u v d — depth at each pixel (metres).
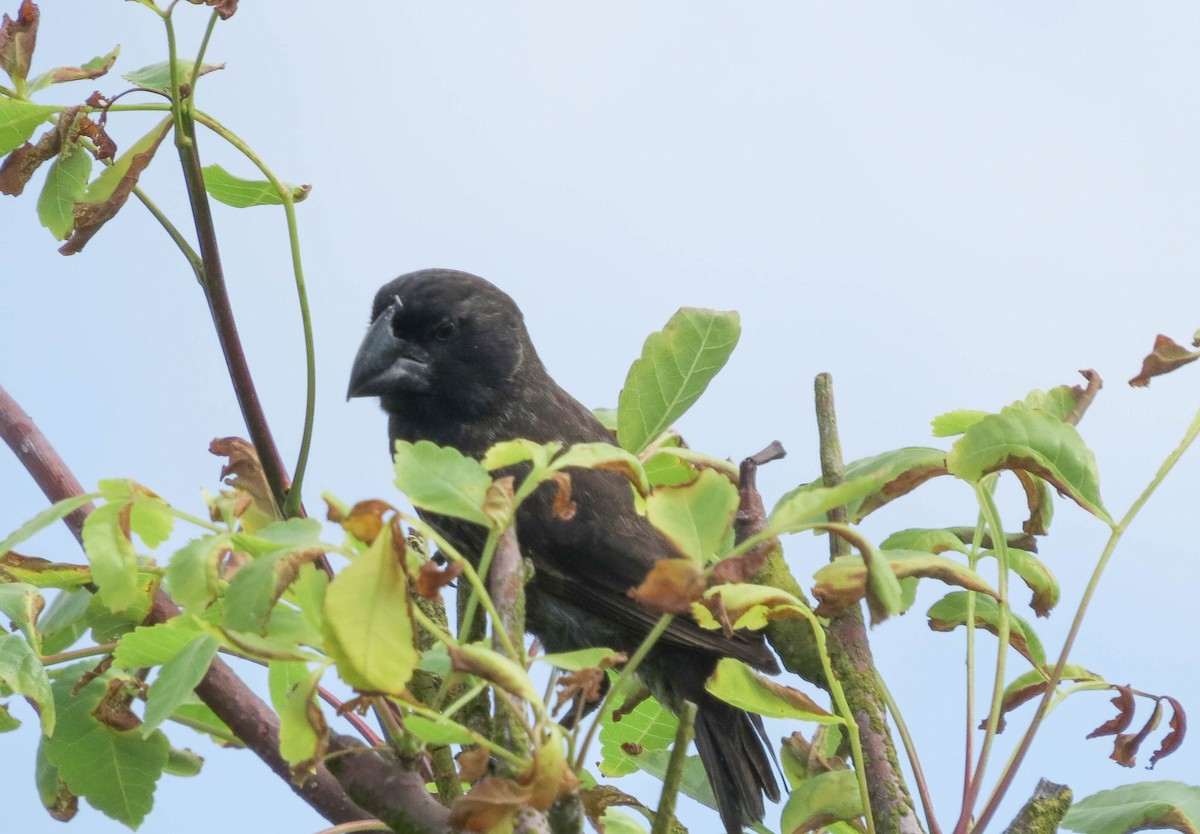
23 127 4.38
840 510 4.39
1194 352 4.21
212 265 4.64
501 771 2.94
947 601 4.66
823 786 4.05
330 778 3.71
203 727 4.34
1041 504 4.66
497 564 3.19
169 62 4.62
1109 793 4.31
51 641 4.07
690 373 5.18
